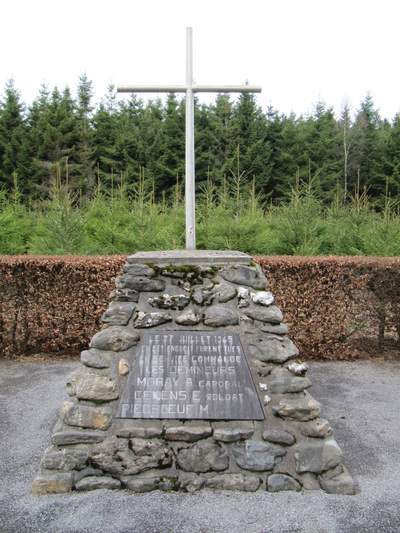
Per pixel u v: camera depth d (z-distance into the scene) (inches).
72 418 97.3
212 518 84.0
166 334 106.4
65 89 1098.1
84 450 95.0
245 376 101.7
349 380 171.0
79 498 90.5
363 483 97.3
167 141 875.4
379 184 833.5
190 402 98.7
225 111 887.7
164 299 110.3
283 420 97.7
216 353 104.3
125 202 353.4
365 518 84.6
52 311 197.3
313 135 920.3
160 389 100.0
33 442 116.7
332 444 95.7
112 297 113.8
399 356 202.1
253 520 83.6
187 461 94.4
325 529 81.4
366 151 931.3
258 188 815.1
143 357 103.7
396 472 102.5
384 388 161.8
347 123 1059.3
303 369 101.6
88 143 894.4
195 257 115.0
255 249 266.5
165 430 95.5
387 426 128.6
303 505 88.4
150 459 94.3
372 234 273.6
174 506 87.7
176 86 135.9
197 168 835.4
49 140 829.2
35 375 173.6
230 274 114.0
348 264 193.9
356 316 201.3
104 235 284.0
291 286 194.9
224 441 95.3
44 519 83.9
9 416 133.9
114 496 91.0
